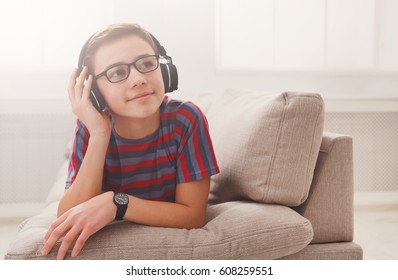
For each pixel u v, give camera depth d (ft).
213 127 5.20
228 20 9.75
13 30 9.32
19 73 9.31
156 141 3.86
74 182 3.71
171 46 9.27
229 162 4.28
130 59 3.48
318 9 9.96
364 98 9.40
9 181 9.12
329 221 4.00
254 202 4.07
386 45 10.18
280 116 3.94
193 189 3.84
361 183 9.91
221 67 9.80
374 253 7.12
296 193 3.89
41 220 4.11
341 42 10.07
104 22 9.48
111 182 4.03
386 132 9.81
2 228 8.61
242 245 3.42
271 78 9.78
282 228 3.49
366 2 10.06
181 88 9.38
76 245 3.22
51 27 9.41
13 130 9.00
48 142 9.10
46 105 8.88
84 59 3.70
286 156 3.90
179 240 3.39
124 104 3.51
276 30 9.88
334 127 9.62
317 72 9.93
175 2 9.21
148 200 3.79
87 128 3.87
